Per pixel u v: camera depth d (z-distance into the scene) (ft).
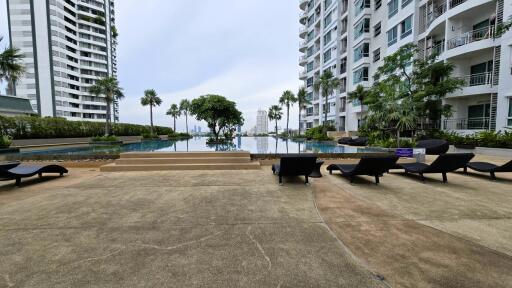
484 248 8.16
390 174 22.26
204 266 7.09
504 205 12.99
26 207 12.60
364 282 6.34
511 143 35.53
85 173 23.08
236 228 9.91
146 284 6.25
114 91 86.63
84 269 6.91
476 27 47.34
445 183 18.56
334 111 108.06
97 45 206.18
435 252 7.88
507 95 39.65
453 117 51.37
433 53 48.14
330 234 9.32
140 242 8.63
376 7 79.87
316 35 132.57
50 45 169.89
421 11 58.95
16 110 87.56
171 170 24.34
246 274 6.71
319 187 17.26
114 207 12.63
